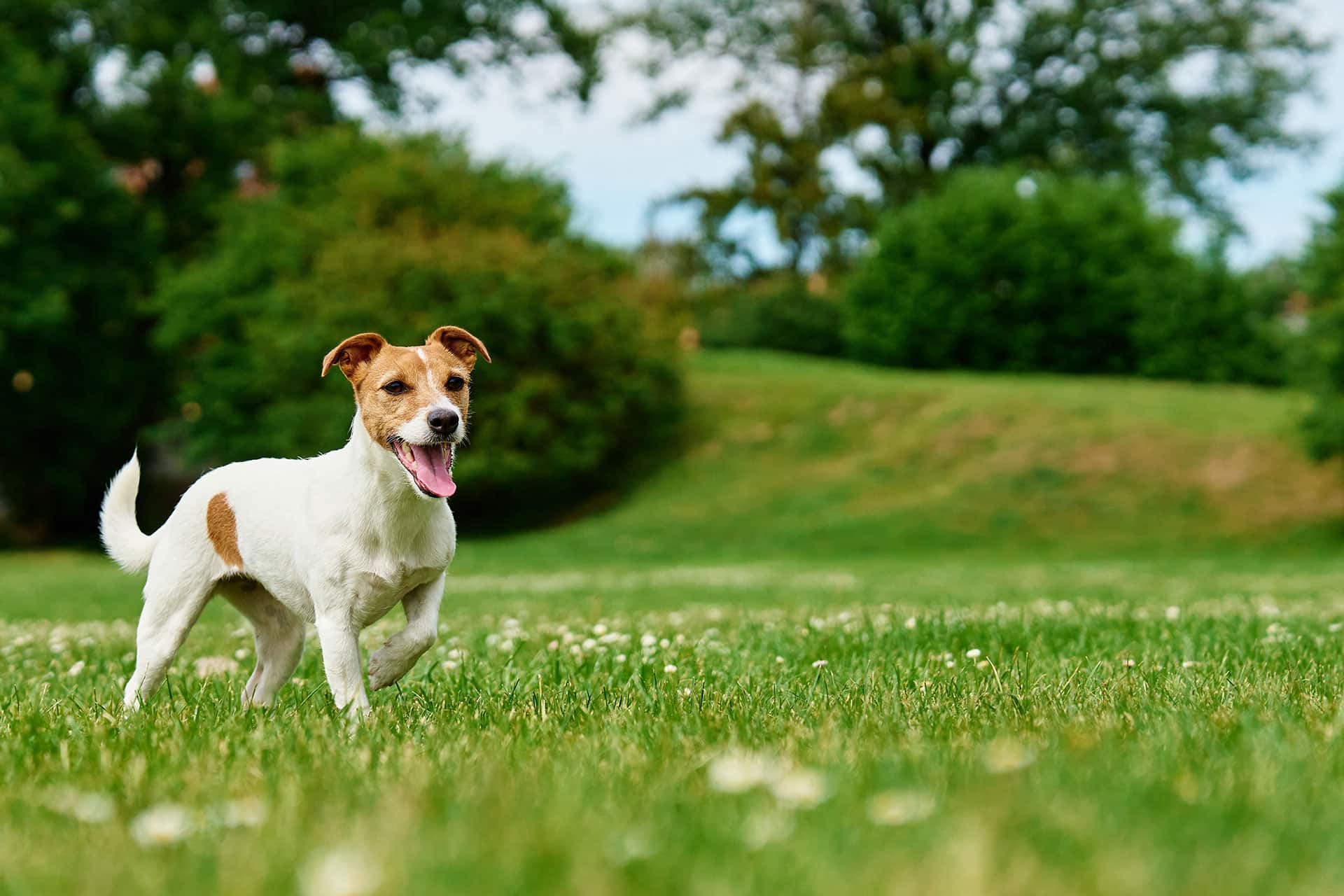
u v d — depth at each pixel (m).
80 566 22.45
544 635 6.62
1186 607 7.74
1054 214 32.41
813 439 26.62
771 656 5.50
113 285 27.34
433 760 3.07
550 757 3.05
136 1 30.72
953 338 32.31
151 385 29.53
